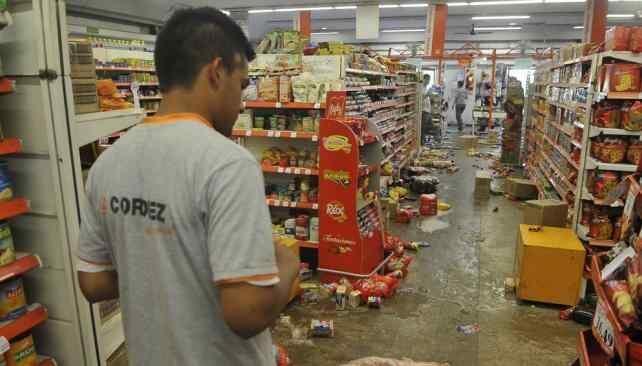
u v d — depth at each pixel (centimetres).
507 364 309
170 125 102
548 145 723
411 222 646
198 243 98
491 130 1638
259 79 447
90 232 114
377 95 700
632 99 399
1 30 216
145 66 988
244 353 108
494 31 1989
